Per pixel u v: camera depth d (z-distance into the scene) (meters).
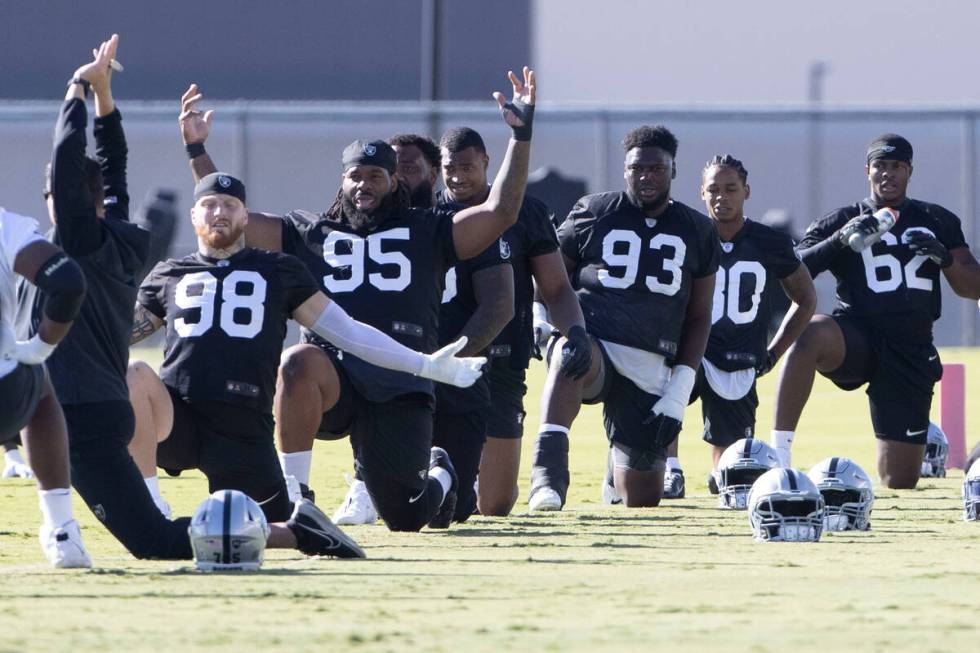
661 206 36.34
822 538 26.95
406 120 101.50
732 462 34.97
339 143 100.62
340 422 28.59
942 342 105.56
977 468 30.61
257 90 147.50
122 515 22.98
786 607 17.27
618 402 35.81
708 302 36.50
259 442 26.69
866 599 17.95
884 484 41.22
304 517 22.98
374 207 29.03
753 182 103.31
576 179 94.81
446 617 16.53
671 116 101.69
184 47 146.12
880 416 41.00
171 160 103.88
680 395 35.50
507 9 152.62
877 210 41.97
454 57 152.12
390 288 28.56
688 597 18.17
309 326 26.58
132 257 23.66
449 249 28.94
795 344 40.41
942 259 40.53
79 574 20.81
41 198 104.25
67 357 23.05
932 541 26.28
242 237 27.08
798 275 40.56
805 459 48.19
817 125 102.62
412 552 24.56
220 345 26.34
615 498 37.22
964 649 14.23
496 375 33.50
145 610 17.05
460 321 31.59
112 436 23.16
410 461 28.09
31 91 142.25
